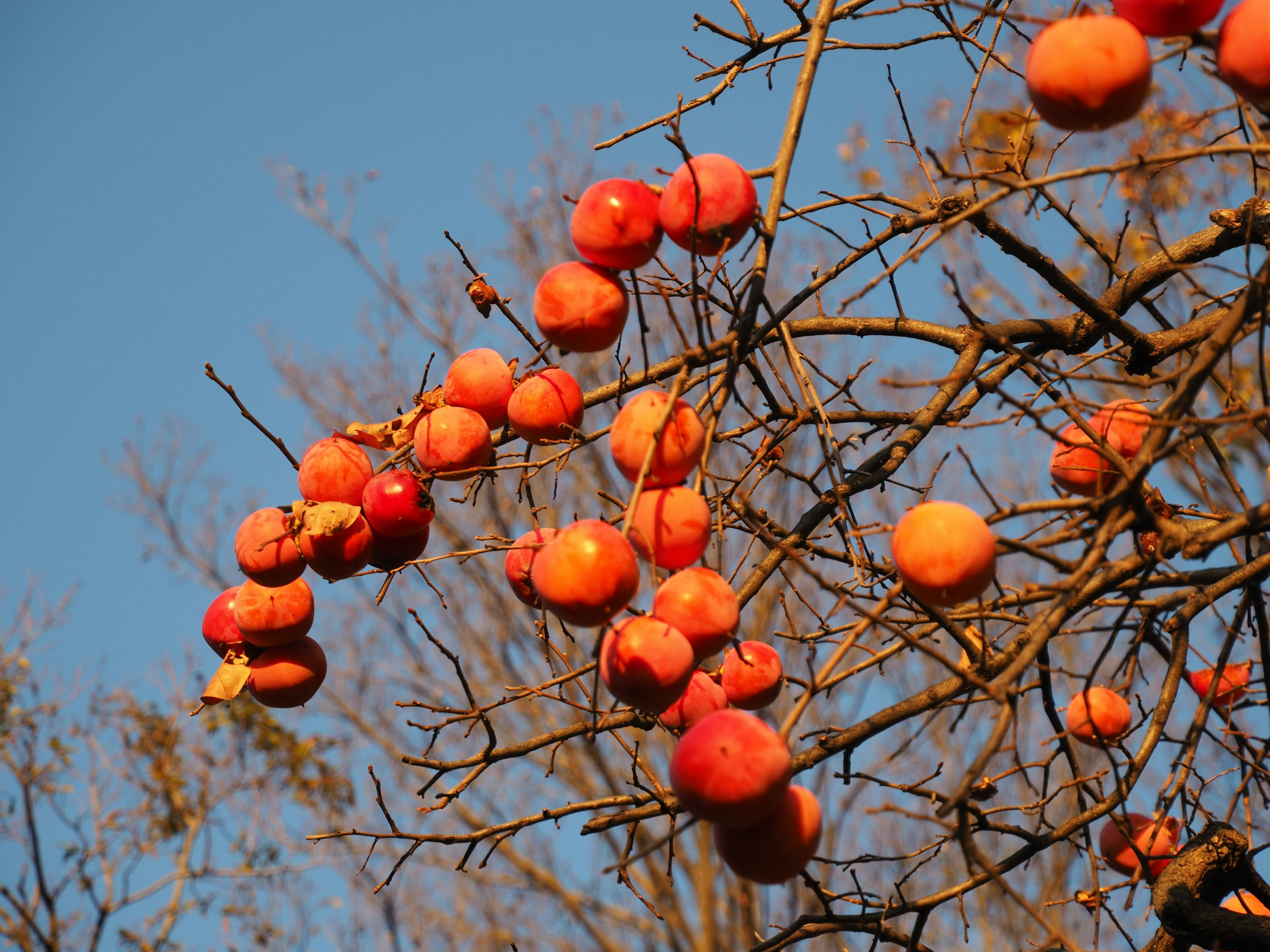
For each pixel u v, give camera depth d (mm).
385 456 3564
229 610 3428
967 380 3473
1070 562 3244
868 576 3502
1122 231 3615
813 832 3143
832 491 3469
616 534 3176
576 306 3314
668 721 3404
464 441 3447
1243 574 3416
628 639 3160
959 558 3182
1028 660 3184
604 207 3291
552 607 3170
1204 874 3436
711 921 8914
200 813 7613
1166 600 3508
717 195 3271
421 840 3494
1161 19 3217
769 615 8734
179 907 7434
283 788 7992
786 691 8805
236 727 7891
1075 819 3432
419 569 3471
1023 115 3525
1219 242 3648
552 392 3449
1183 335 3615
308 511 3400
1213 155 3205
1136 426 3414
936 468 3508
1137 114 3227
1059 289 3586
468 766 3525
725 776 3102
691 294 3246
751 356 3479
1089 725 3477
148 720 7715
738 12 3605
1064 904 3434
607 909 9859
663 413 3221
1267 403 3223
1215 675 3418
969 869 3156
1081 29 3205
